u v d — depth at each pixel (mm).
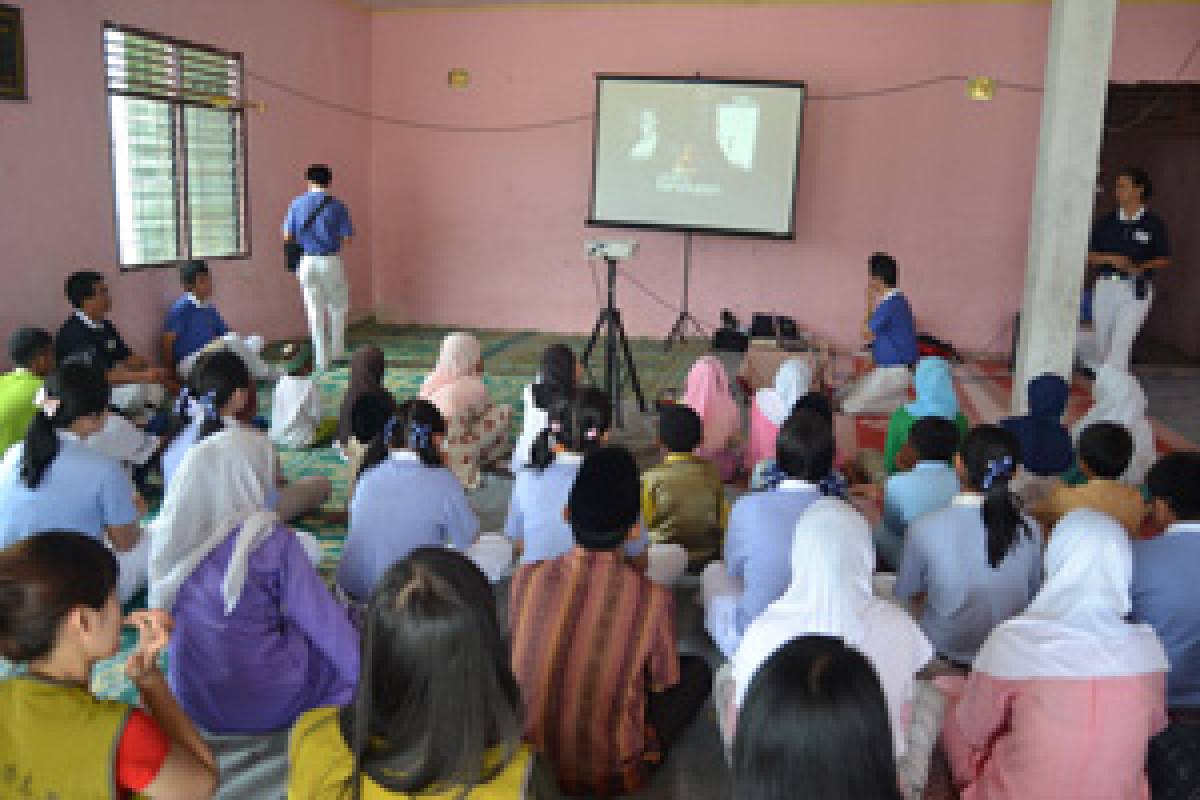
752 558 2523
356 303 8547
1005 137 7578
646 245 8297
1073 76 4848
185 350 5637
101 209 5410
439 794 1099
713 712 2539
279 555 2244
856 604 1904
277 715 2342
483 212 8508
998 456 2361
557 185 8336
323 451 4715
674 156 7777
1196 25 7137
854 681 957
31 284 4949
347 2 7930
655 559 3068
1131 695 1798
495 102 8289
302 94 7395
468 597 1117
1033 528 2396
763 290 8180
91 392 2639
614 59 8031
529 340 8109
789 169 7621
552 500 2773
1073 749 1806
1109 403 4098
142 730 1272
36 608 1223
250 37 6680
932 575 2406
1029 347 5180
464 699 1091
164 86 5867
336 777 1158
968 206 7742
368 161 8547
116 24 5398
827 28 7648
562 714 1966
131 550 2844
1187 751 2025
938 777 2191
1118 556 1855
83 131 5230
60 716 1244
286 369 6371
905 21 7535
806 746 932
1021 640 1858
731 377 6809
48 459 2523
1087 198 4961
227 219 6715
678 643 2887
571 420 2799
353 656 2299
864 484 4156
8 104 4719
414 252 8680
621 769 2031
